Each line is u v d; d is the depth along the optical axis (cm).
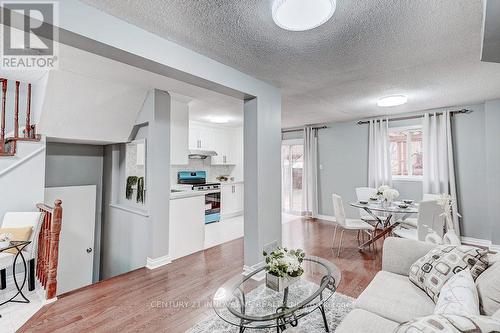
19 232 250
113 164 442
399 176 516
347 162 577
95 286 279
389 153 506
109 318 219
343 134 583
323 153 620
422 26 188
